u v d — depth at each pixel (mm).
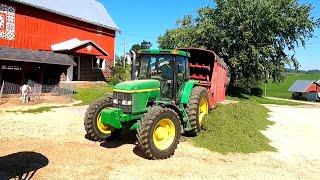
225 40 40156
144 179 7594
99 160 8648
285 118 19141
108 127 10477
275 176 8461
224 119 13031
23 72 23188
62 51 28047
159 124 9078
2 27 24906
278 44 43781
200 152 9953
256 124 14914
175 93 10664
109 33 36094
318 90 76000
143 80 10195
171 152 9242
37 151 9062
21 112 14938
